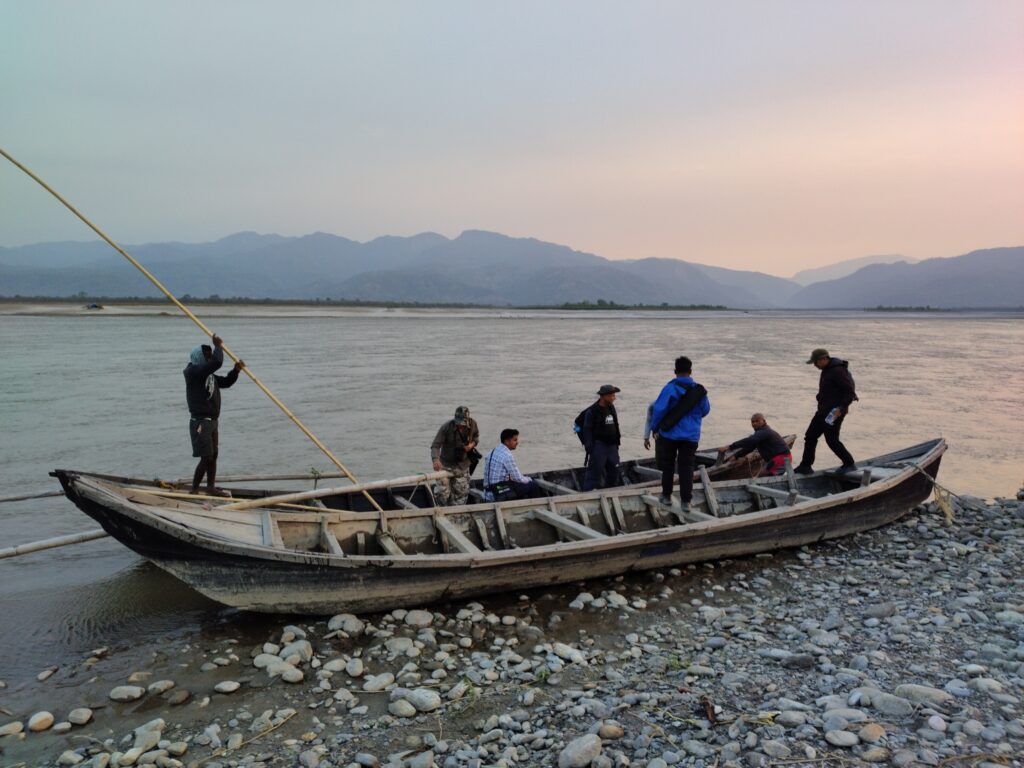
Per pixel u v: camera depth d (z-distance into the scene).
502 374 36.84
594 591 9.77
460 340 65.38
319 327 87.62
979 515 13.22
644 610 9.04
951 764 5.18
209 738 6.10
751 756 5.37
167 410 24.34
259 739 6.10
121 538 8.37
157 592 9.62
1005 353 54.66
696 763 5.38
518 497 11.22
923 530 12.40
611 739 5.79
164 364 39.16
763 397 28.78
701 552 10.47
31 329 72.62
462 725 6.23
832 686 6.62
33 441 19.45
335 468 17.08
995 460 18.39
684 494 10.50
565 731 5.98
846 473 12.91
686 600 9.41
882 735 5.58
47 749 6.04
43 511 13.30
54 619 8.73
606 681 6.96
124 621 8.70
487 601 9.34
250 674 7.32
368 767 5.57
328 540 8.95
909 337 78.94
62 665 7.57
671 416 10.36
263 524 8.94
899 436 21.42
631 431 22.06
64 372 35.28
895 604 8.85
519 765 5.51
